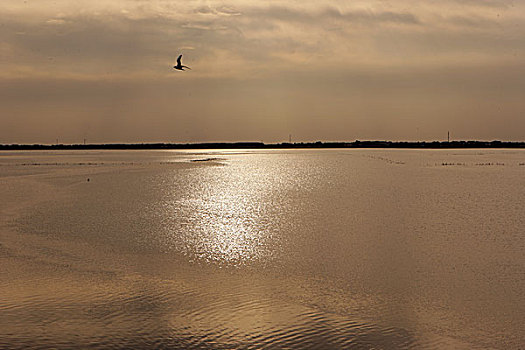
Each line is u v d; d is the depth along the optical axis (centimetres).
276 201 5531
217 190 6650
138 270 2706
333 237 3556
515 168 11412
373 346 1819
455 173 9812
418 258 2980
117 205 5125
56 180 7894
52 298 2255
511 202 5450
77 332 1900
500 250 3172
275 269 2744
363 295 2334
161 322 2005
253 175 9369
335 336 1909
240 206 5112
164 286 2438
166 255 3028
